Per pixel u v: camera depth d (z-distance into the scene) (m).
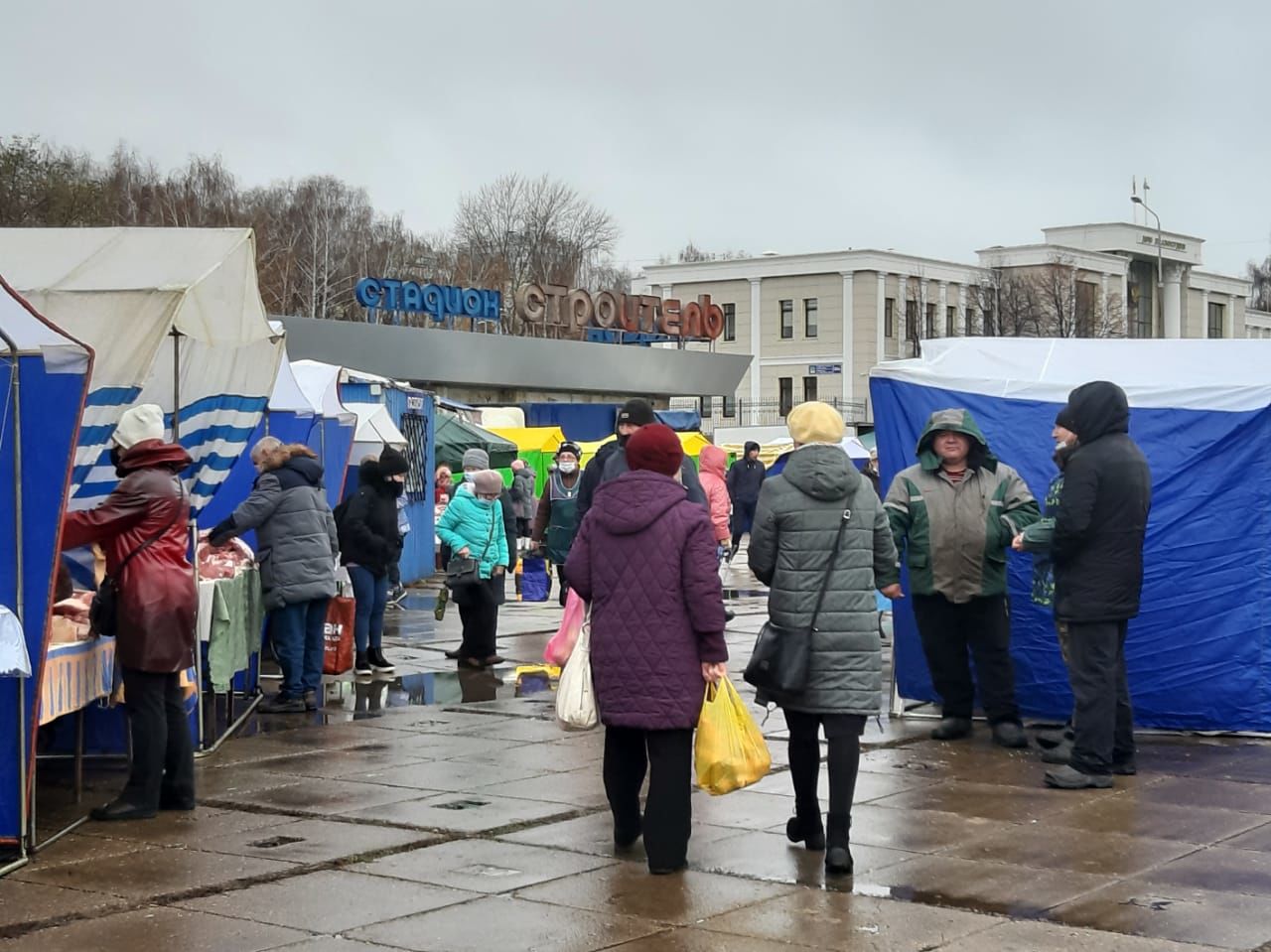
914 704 11.07
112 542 7.63
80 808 7.98
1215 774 8.77
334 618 12.80
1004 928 5.73
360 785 8.52
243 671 11.23
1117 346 11.23
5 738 6.76
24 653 6.55
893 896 6.21
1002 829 7.40
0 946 5.54
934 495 9.73
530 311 49.31
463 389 45.44
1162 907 6.01
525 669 13.57
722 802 8.12
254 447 12.30
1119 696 8.65
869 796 8.18
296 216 72.75
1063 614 8.41
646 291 82.25
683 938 5.63
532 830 7.43
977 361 11.16
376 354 40.44
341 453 15.78
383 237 75.56
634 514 6.55
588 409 47.19
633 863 6.79
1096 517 8.27
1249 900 6.11
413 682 12.77
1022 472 10.34
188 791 7.87
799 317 77.44
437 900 6.16
